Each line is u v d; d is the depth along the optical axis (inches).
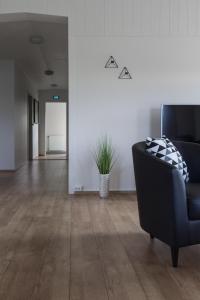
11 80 283.7
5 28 203.2
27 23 193.6
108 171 172.7
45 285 75.3
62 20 181.3
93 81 179.8
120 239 107.5
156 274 81.7
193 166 111.4
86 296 70.4
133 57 180.7
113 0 177.6
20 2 170.2
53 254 94.3
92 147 181.6
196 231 87.7
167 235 87.7
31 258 91.2
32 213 139.6
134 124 183.0
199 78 183.6
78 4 175.8
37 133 445.1
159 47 181.2
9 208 148.1
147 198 97.1
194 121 178.2
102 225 122.8
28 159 378.9
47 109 524.4
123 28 178.9
